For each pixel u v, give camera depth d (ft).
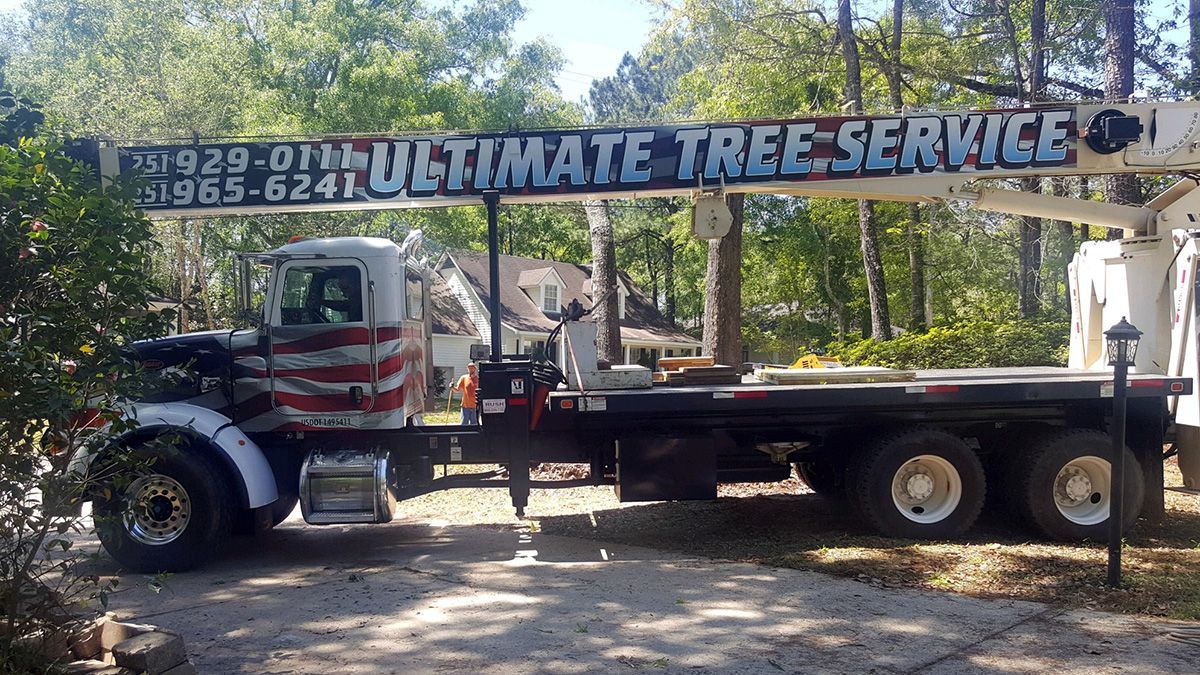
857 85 57.93
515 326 102.12
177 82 75.66
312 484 23.04
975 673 14.40
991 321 46.52
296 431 23.85
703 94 69.10
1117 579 19.51
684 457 24.07
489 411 23.90
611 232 55.11
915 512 24.66
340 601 19.12
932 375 26.40
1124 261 26.71
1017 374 26.35
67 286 12.66
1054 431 24.81
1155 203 26.94
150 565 21.89
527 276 110.63
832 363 33.09
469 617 17.70
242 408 23.85
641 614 17.83
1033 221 65.05
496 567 22.12
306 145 23.85
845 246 121.49
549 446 24.88
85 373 12.71
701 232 24.59
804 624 17.08
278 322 23.73
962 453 24.27
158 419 21.93
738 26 60.80
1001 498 25.50
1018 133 24.52
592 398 23.52
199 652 15.79
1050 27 63.26
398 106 96.32
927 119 24.41
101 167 23.02
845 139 24.40
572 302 24.63
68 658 13.60
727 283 48.44
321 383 23.67
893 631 16.61
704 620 17.38
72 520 13.25
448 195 24.13
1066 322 43.27
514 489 24.02
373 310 23.61
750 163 24.38
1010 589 19.47
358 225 86.79
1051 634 16.35
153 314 13.83
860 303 125.80
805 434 25.53
